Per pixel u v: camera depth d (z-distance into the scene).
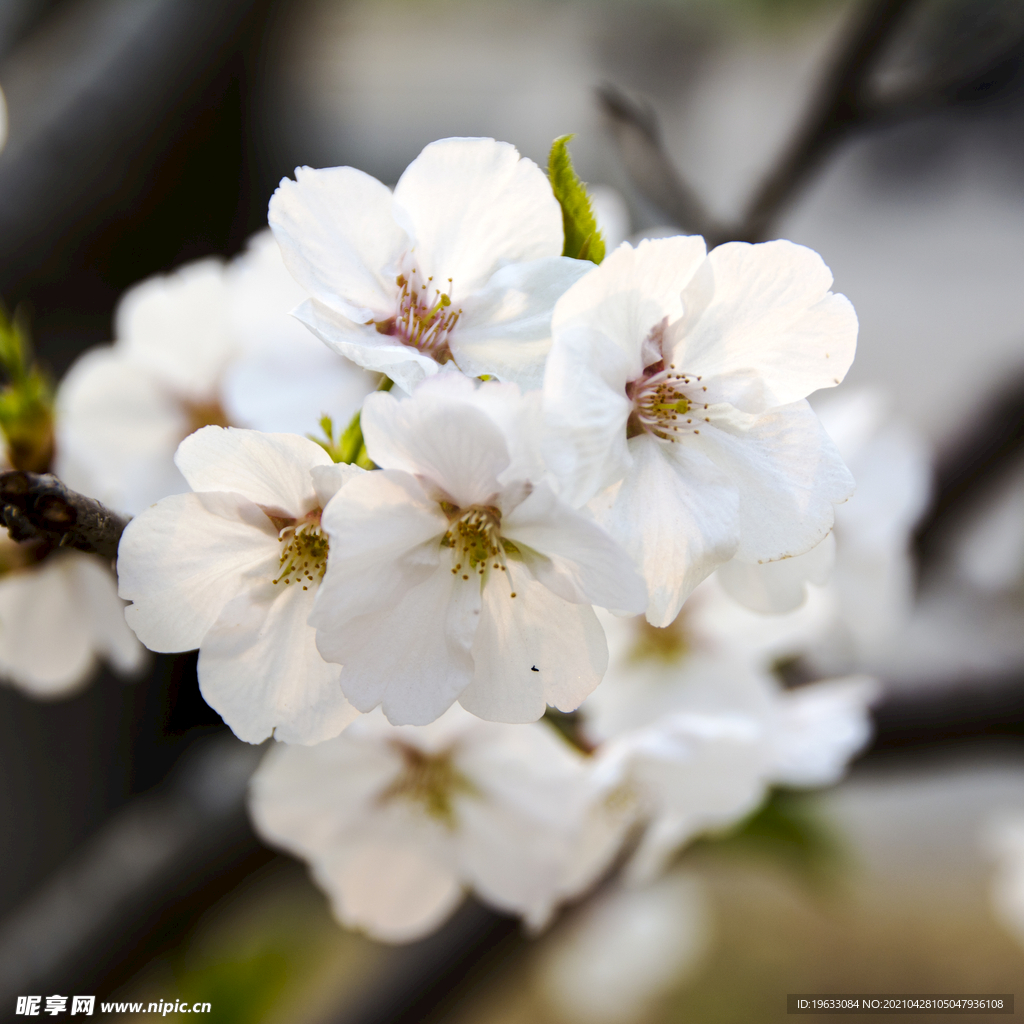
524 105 1.59
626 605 0.43
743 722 0.51
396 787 0.51
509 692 0.44
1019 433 0.71
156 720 0.69
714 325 0.44
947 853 1.43
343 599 0.43
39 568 0.49
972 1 0.63
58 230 0.62
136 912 0.57
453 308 0.45
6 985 0.56
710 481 0.44
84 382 0.53
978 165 2.21
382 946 0.61
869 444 0.58
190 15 0.63
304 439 0.44
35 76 0.64
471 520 0.44
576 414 0.43
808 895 0.59
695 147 1.55
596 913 0.68
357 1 1.28
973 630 0.70
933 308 1.93
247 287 0.52
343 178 0.45
